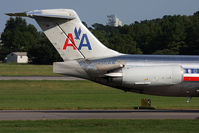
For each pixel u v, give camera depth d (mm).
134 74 86625
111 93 140750
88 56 88875
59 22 87312
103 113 85125
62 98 122438
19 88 156500
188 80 88500
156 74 86688
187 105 106438
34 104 105750
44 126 65938
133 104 108188
